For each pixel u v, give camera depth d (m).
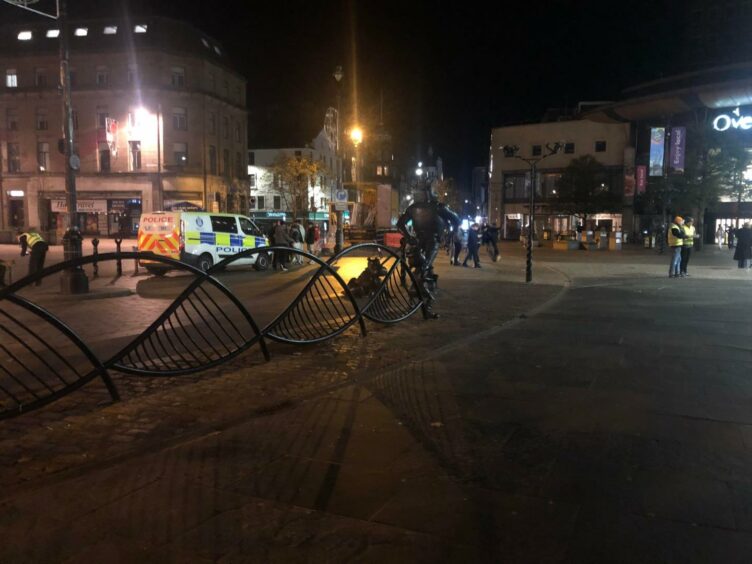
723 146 39.94
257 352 7.44
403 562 2.85
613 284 16.05
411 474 3.86
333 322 9.31
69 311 10.88
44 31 50.94
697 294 13.66
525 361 6.98
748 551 2.93
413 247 10.04
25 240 26.83
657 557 2.88
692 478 3.79
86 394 5.66
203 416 5.00
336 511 3.36
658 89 52.44
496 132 60.62
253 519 3.27
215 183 52.78
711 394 5.65
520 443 4.41
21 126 51.00
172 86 49.56
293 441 4.43
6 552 2.94
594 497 3.53
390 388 5.85
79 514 3.32
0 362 6.90
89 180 50.16
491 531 3.14
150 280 16.62
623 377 6.27
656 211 49.12
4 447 4.34
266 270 20.39
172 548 2.97
